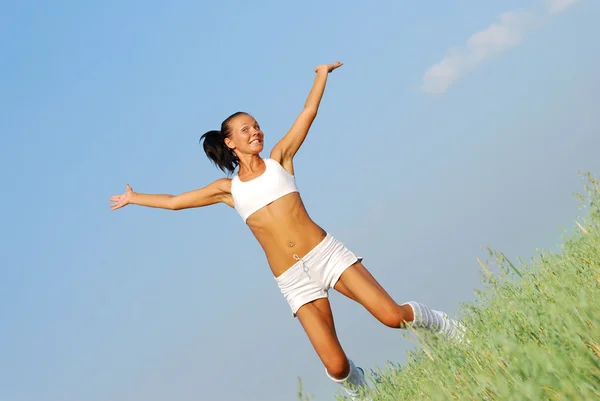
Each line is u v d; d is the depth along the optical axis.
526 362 1.95
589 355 1.80
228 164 5.03
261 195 4.70
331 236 4.76
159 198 5.26
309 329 4.69
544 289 2.99
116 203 5.42
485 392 2.16
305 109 4.94
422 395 2.92
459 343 3.13
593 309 2.11
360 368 4.82
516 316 2.79
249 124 4.83
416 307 4.44
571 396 1.68
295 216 4.70
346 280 4.61
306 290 4.70
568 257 3.53
